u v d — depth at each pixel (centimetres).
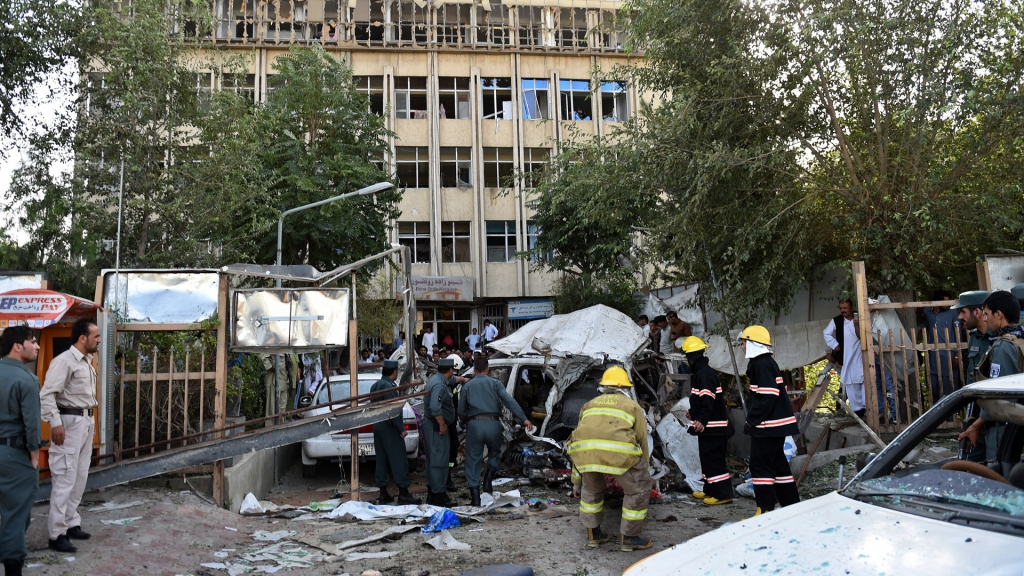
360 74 3209
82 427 591
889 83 919
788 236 962
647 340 1036
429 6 3331
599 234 2178
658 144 972
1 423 499
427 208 3159
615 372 647
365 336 2583
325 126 1881
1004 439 379
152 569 557
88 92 1400
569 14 3438
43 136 1349
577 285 2220
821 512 319
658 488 856
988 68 854
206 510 741
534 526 718
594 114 3294
